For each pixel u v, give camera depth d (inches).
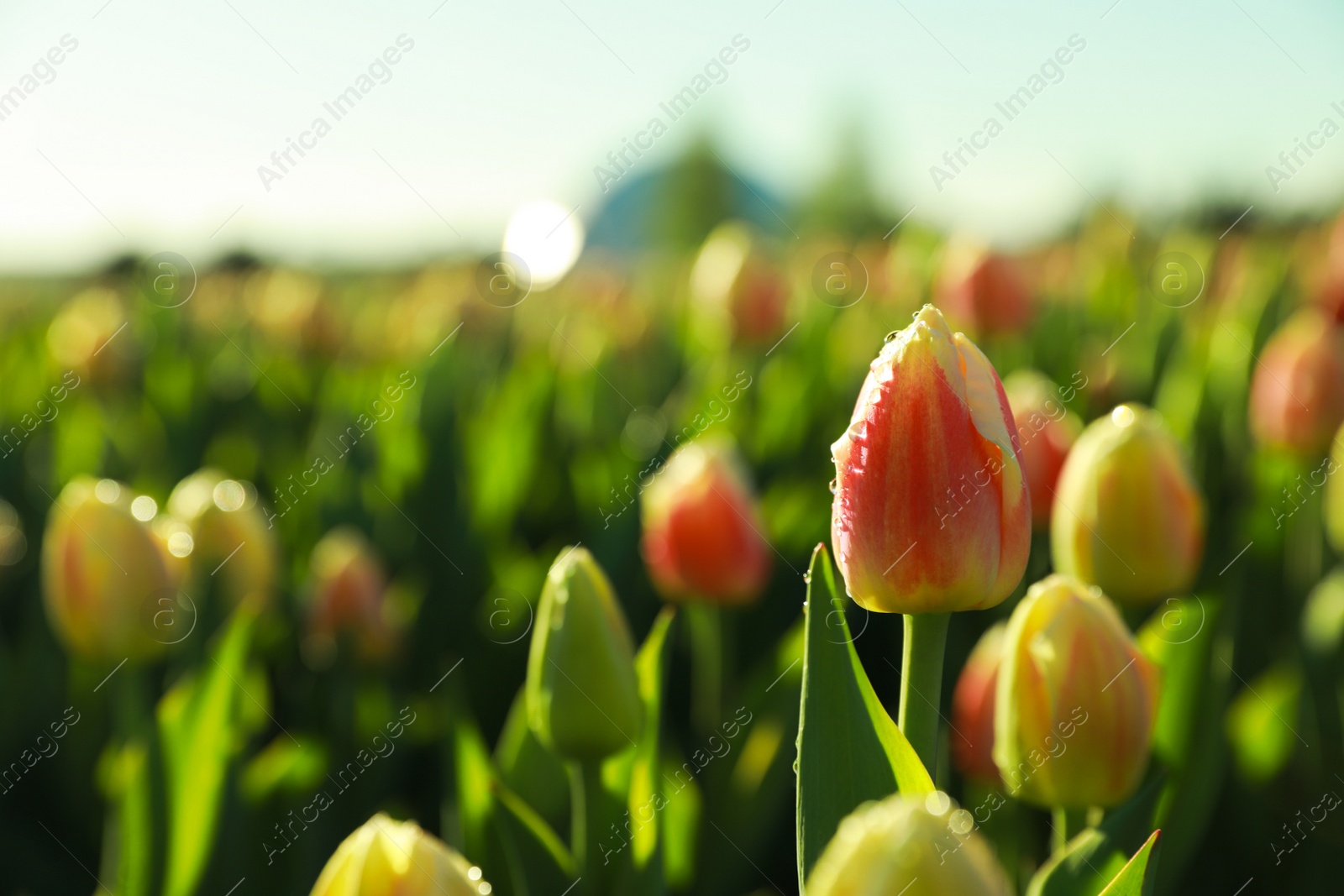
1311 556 43.8
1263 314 64.2
